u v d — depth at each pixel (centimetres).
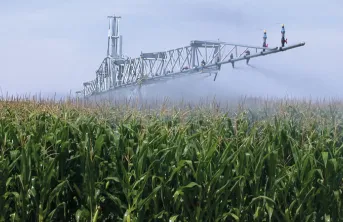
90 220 1086
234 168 1114
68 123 1170
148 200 1047
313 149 1168
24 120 1287
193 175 1071
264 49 5309
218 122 1252
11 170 1084
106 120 1291
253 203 1101
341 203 1155
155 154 1077
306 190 1109
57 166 1114
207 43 5934
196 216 1061
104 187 1118
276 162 1099
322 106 2019
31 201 1085
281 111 1466
